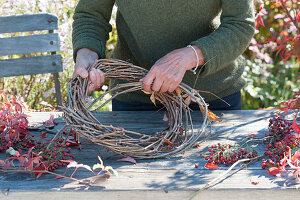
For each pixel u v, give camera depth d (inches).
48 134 54.4
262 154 45.4
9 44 89.5
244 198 37.2
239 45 53.6
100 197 37.3
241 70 66.4
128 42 65.5
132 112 65.4
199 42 50.9
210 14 57.2
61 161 43.4
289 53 76.4
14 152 44.1
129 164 43.6
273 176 39.5
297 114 61.6
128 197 37.3
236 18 53.2
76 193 37.1
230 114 62.7
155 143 44.4
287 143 43.8
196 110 66.0
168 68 47.9
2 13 107.1
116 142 42.3
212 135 52.6
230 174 40.3
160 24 57.6
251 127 55.8
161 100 51.7
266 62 165.0
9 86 106.4
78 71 49.6
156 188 37.3
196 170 41.7
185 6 55.2
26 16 89.1
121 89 68.4
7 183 38.7
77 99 47.0
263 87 151.5
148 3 55.8
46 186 38.0
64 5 116.1
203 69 53.4
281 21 147.3
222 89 64.3
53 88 103.3
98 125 42.3
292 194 37.0
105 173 40.5
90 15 63.4
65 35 108.1
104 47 61.6
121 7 59.5
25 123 49.9
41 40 90.7
